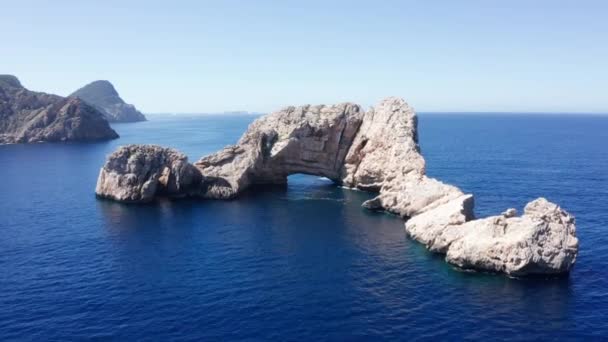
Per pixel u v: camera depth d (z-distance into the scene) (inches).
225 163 3900.1
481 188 3823.8
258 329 1544.0
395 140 3580.2
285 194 3730.3
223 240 2502.5
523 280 1927.9
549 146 7239.2
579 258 2177.7
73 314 1644.9
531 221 2006.6
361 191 3841.0
